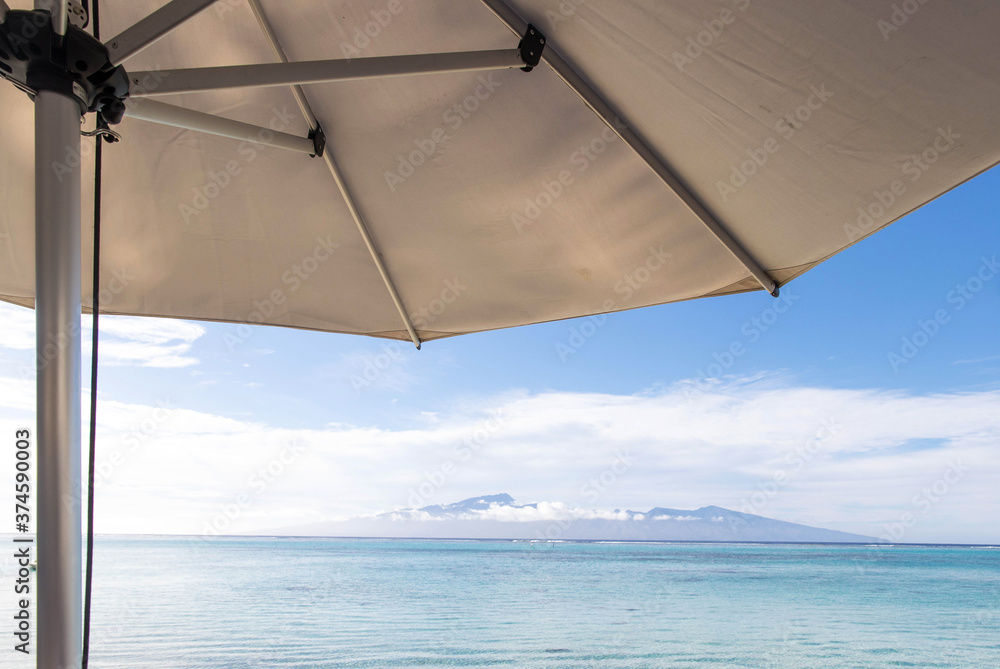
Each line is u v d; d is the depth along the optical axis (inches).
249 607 717.3
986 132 51.6
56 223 41.6
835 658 499.2
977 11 43.3
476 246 82.4
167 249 80.0
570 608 727.1
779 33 51.1
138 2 67.7
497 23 64.1
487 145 73.3
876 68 50.4
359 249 83.9
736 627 620.7
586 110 68.2
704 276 79.0
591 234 78.5
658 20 53.9
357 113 71.2
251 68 52.2
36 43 41.7
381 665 456.8
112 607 718.5
